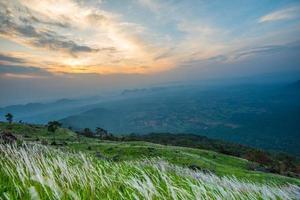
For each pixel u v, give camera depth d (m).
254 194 4.20
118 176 4.50
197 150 148.75
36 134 158.75
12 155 4.71
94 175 4.07
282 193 4.13
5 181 3.92
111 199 3.37
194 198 3.54
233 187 4.32
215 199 3.75
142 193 3.31
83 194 3.39
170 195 3.63
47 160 4.53
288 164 164.50
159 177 4.98
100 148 114.62
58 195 2.99
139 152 105.25
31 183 3.50
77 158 5.64
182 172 5.71
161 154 103.19
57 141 127.06
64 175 3.81
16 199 3.13
